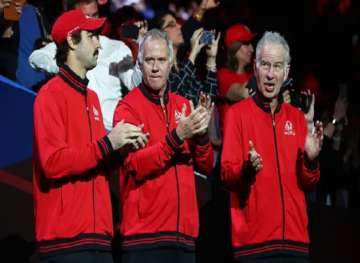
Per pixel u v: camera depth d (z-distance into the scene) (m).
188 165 13.05
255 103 13.51
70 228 12.12
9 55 15.17
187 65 15.94
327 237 16.48
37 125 12.14
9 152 13.80
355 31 21.67
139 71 14.66
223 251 15.22
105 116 14.95
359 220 16.88
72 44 12.48
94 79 14.97
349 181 18.72
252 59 17.19
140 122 12.93
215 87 16.19
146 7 18.72
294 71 21.06
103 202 12.48
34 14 15.47
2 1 14.93
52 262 12.12
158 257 12.65
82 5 15.38
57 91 12.34
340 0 21.70
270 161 13.30
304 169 13.21
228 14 19.88
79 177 12.28
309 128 14.47
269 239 13.12
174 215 12.75
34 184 12.38
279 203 13.20
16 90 13.82
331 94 19.88
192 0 19.00
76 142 12.38
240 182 13.02
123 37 15.98
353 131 19.19
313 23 21.34
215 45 16.20
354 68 21.31
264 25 20.80
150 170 12.52
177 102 13.33
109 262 12.45
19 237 13.81
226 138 13.34
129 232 12.74
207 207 15.16
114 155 12.70
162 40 13.01
